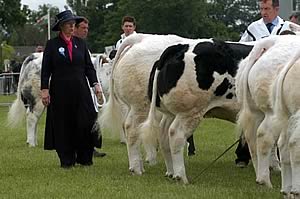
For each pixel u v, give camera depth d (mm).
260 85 8016
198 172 10711
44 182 9555
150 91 9641
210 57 9102
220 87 9172
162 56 9289
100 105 12086
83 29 11867
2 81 38750
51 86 11008
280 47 7969
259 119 8555
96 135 11305
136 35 10273
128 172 10461
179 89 9078
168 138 9812
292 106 7270
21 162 11852
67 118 11008
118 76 10102
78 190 8844
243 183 9430
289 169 7715
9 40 93000
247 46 9336
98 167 11094
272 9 10617
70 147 11094
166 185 9102
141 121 10062
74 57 10992
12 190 8953
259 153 8438
